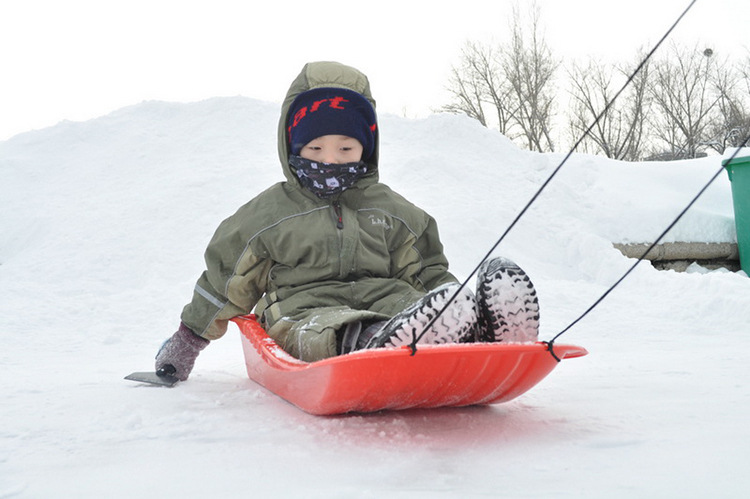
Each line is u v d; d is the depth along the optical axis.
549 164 9.88
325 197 2.56
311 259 2.44
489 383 1.86
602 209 8.84
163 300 6.10
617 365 3.27
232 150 9.97
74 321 5.64
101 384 2.88
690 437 1.74
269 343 2.35
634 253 8.39
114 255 7.64
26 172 10.34
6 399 2.52
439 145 10.34
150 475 1.54
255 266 2.55
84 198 9.29
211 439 1.85
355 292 2.43
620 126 27.67
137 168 9.89
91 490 1.44
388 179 9.17
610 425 1.92
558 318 5.55
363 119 2.63
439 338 1.77
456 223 8.20
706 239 8.61
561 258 8.12
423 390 1.84
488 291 1.87
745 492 1.28
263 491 1.39
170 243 7.77
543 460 1.58
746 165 7.86
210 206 8.39
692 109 27.12
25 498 1.39
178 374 2.83
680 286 6.17
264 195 2.60
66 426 2.05
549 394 2.46
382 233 2.61
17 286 6.82
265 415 2.13
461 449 1.69
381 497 1.32
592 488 1.35
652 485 1.35
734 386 2.55
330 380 1.80
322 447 1.73
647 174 9.88
